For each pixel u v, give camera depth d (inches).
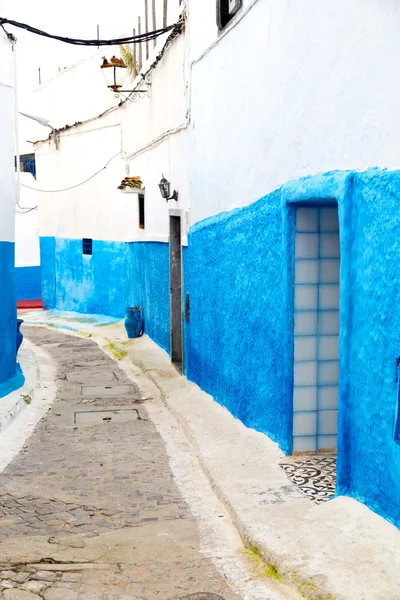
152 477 234.2
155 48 455.2
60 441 283.6
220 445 251.6
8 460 257.4
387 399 154.6
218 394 313.4
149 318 534.0
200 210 347.6
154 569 162.6
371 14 160.4
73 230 787.4
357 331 169.9
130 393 377.7
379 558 146.8
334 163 183.9
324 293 225.1
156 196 482.9
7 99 335.3
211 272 323.6
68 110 770.8
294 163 214.1
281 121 224.8
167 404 335.6
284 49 220.1
